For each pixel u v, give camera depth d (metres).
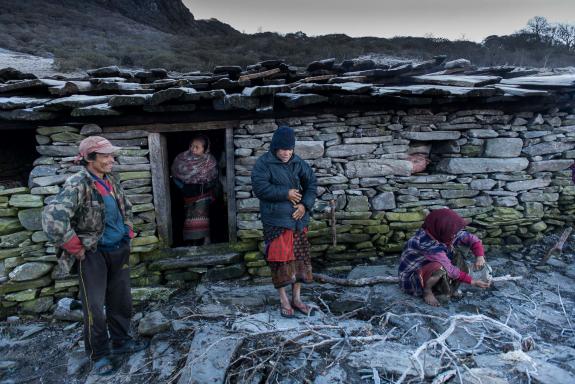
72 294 3.90
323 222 4.20
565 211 4.67
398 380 2.46
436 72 5.48
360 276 4.04
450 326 2.98
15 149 4.52
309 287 3.88
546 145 4.42
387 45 25.58
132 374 2.83
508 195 4.46
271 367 2.63
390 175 4.25
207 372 2.55
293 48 24.89
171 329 3.30
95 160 2.65
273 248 3.09
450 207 4.39
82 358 3.15
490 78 4.46
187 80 4.30
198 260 4.05
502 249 4.52
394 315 3.24
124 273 2.96
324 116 4.03
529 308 3.41
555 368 2.54
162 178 4.00
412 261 3.51
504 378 2.47
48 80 4.14
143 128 3.85
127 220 2.92
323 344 2.87
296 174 3.13
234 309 3.52
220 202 5.00
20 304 3.78
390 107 4.07
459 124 4.25
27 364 3.19
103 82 4.02
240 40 27.45
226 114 3.89
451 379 2.51
